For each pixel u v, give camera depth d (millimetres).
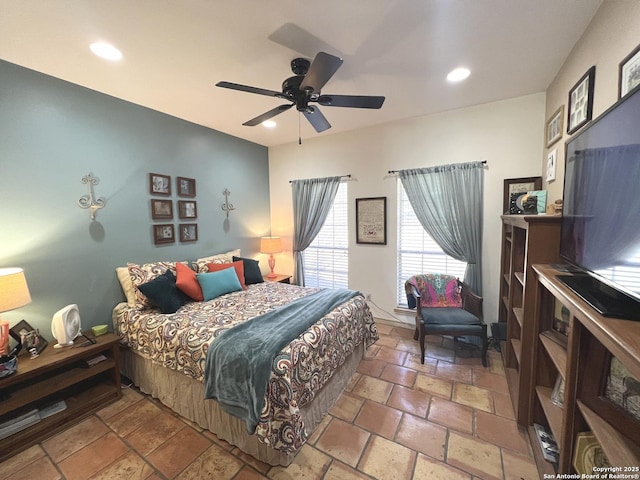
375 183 3621
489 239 2986
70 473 1591
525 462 1594
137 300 2508
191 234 3381
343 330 2248
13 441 1718
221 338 1821
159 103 2770
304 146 4152
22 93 2064
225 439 1800
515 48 1895
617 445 861
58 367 1980
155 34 1697
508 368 2428
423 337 2680
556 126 2254
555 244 1657
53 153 2238
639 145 851
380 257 3689
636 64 1207
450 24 1637
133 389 2375
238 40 1765
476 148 2969
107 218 2596
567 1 1476
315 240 4254
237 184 3994
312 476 1538
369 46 1848
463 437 1788
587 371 1034
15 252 2068
